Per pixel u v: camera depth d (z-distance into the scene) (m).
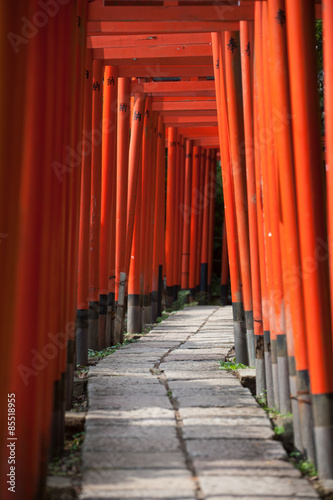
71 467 3.81
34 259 3.65
